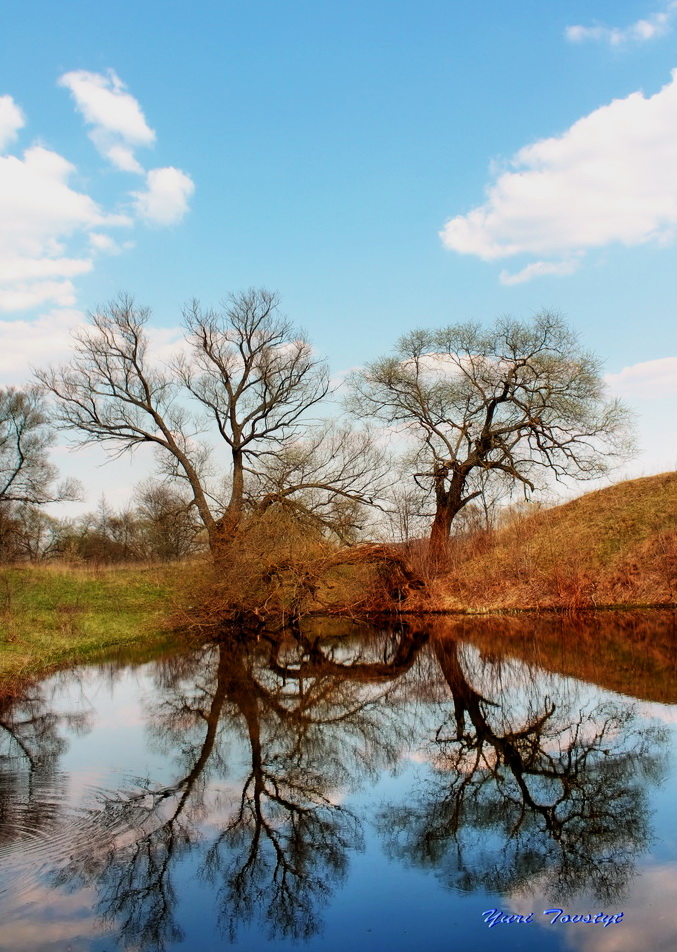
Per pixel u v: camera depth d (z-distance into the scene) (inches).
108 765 409.1
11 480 1665.8
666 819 319.6
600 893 260.2
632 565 1126.4
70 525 2331.4
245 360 1259.8
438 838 311.9
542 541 1331.2
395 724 509.4
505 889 266.2
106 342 1214.9
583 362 1269.7
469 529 1508.4
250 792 368.8
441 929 238.8
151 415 1234.0
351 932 237.3
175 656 834.8
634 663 680.4
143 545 1925.4
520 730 477.4
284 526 1036.5
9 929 235.6
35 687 646.5
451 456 1357.0
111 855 292.2
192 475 1205.7
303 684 671.8
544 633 902.4
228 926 241.0
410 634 997.2
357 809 346.9
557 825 321.4
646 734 444.5
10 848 297.0
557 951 222.5
